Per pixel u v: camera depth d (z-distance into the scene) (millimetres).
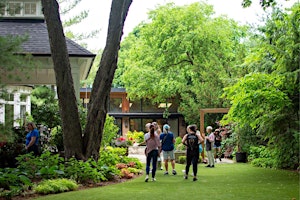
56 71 11680
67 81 11688
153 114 38500
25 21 17016
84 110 15148
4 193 8570
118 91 37844
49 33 11578
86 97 33531
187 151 12297
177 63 32594
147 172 11859
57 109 16656
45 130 15969
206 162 19344
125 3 12227
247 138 20359
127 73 34531
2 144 12492
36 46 14828
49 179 10195
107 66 12148
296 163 15453
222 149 22594
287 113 14500
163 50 32281
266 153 17953
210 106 28312
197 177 13070
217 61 27578
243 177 13039
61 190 9484
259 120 15031
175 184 11102
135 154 27422
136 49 34625
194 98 30797
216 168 16578
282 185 10859
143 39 34312
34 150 12289
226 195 9031
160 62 32875
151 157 11984
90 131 12008
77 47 15180
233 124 21016
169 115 37750
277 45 14828
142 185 10859
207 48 30906
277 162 15930
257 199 8484
